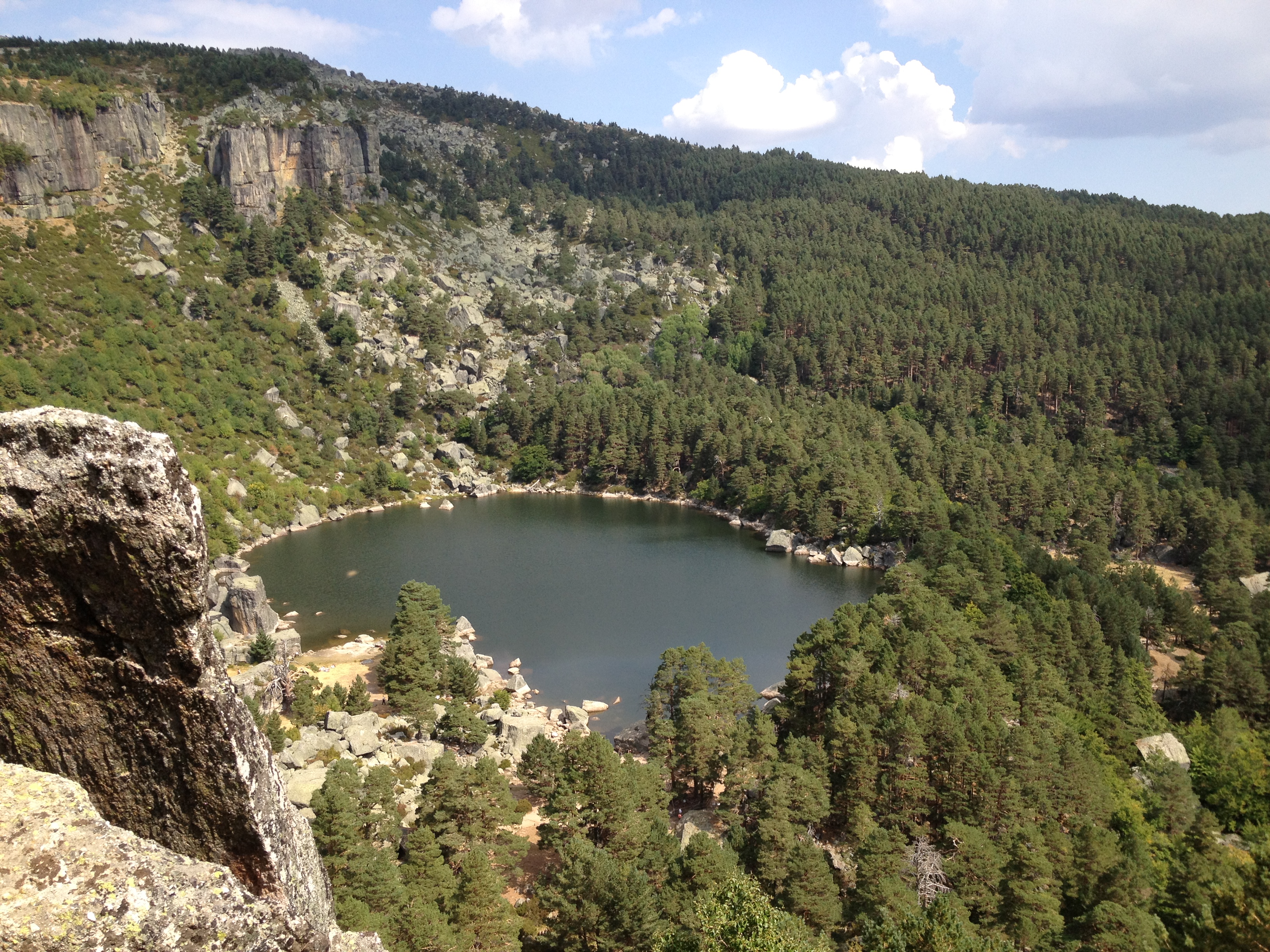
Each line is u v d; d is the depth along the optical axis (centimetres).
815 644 7188
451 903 4162
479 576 13100
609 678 9362
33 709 1211
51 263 18800
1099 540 13762
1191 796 6069
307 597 11850
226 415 16875
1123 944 3994
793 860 4459
